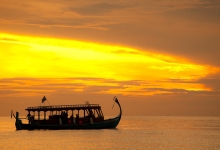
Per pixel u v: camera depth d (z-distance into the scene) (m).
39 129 196.50
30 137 169.50
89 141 154.88
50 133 184.12
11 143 149.75
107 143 150.75
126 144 148.75
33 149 133.75
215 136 192.50
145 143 153.50
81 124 191.50
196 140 168.50
